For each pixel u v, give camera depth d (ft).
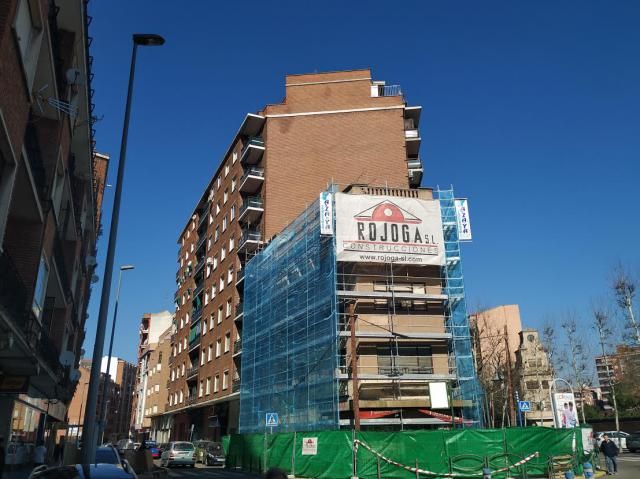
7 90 32.86
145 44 48.62
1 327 34.63
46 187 48.93
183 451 108.06
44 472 27.61
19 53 34.09
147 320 355.77
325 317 91.66
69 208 71.20
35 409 78.43
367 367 89.25
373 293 90.99
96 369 38.55
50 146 50.52
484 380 147.43
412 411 86.38
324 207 94.89
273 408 106.83
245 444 86.89
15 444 68.69
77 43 54.49
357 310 92.84
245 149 147.13
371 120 142.31
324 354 88.79
